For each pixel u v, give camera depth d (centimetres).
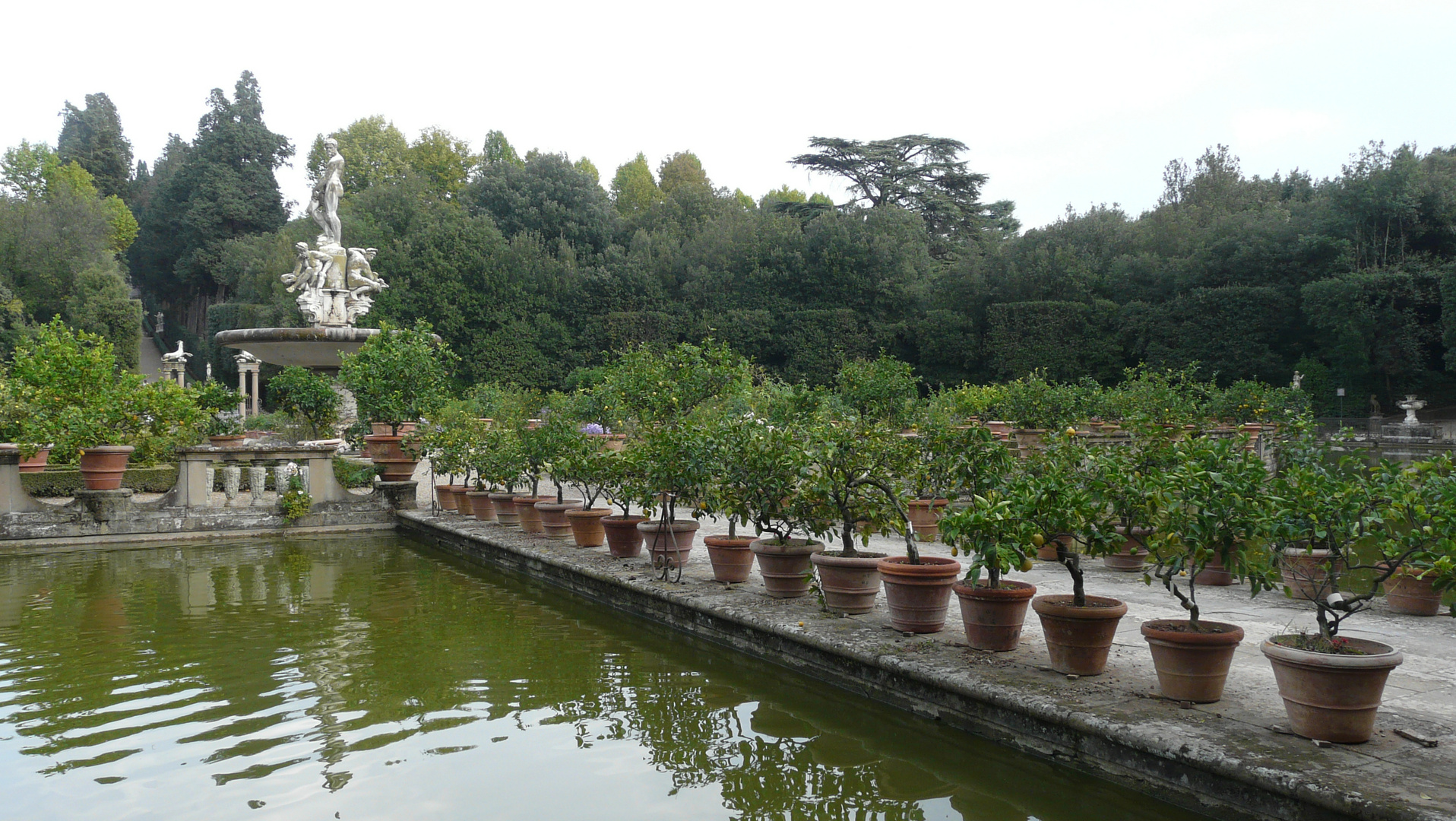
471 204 4619
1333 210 3691
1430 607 549
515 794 359
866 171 4697
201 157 5450
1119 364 3753
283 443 1289
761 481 607
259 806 346
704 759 395
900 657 455
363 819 335
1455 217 3616
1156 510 399
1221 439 418
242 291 4416
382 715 455
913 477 598
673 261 4400
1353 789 280
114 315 4034
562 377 3972
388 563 959
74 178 5534
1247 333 3519
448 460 1195
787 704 471
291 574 889
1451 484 364
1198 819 317
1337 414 3394
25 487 1260
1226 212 4147
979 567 431
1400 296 3466
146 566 944
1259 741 325
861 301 4150
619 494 804
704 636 604
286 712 460
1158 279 3828
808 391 1242
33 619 680
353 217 4156
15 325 3684
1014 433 1388
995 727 397
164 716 453
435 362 1352
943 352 3947
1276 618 536
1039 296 3891
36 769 382
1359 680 318
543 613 701
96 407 1091
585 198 4694
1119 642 480
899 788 363
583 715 455
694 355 1145
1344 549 360
